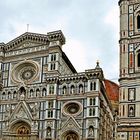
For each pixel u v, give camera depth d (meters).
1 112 96.25
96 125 81.94
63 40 97.81
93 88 85.69
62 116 87.56
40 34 100.12
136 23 85.56
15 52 102.81
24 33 102.88
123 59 83.00
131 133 75.44
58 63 93.81
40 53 98.69
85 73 87.50
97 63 88.06
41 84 94.31
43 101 91.69
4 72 101.88
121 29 86.31
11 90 98.00
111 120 124.62
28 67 99.88
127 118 76.94
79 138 83.25
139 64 81.25
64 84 90.62
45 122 87.88
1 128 94.00
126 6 88.50
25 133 91.75
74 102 87.38
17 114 93.31
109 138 113.44
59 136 85.75
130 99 78.38
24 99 94.19
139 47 82.75
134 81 79.56
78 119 85.31
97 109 83.31
